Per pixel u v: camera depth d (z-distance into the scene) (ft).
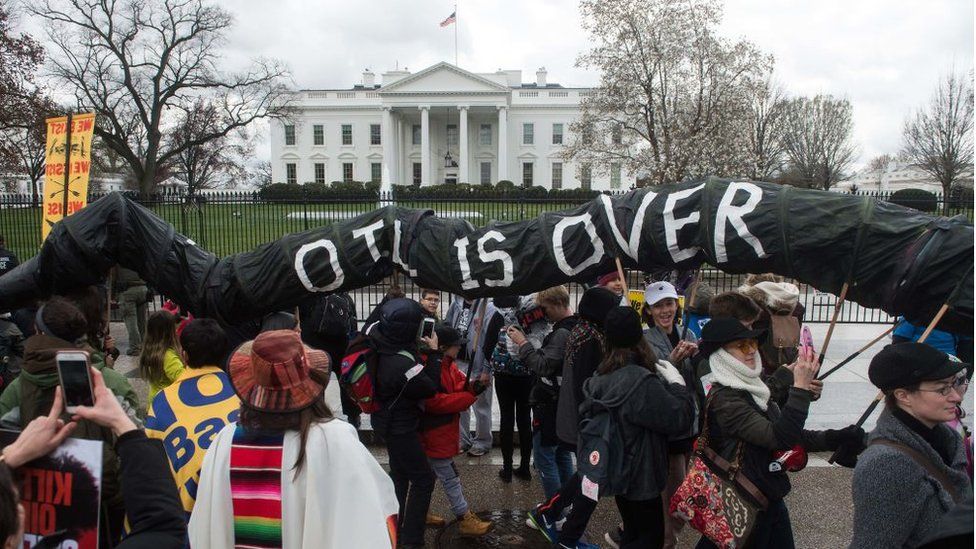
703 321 14.10
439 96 211.20
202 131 136.98
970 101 104.32
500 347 15.03
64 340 8.72
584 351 11.85
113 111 127.95
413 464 11.88
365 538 5.81
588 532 13.53
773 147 148.05
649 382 9.73
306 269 12.94
